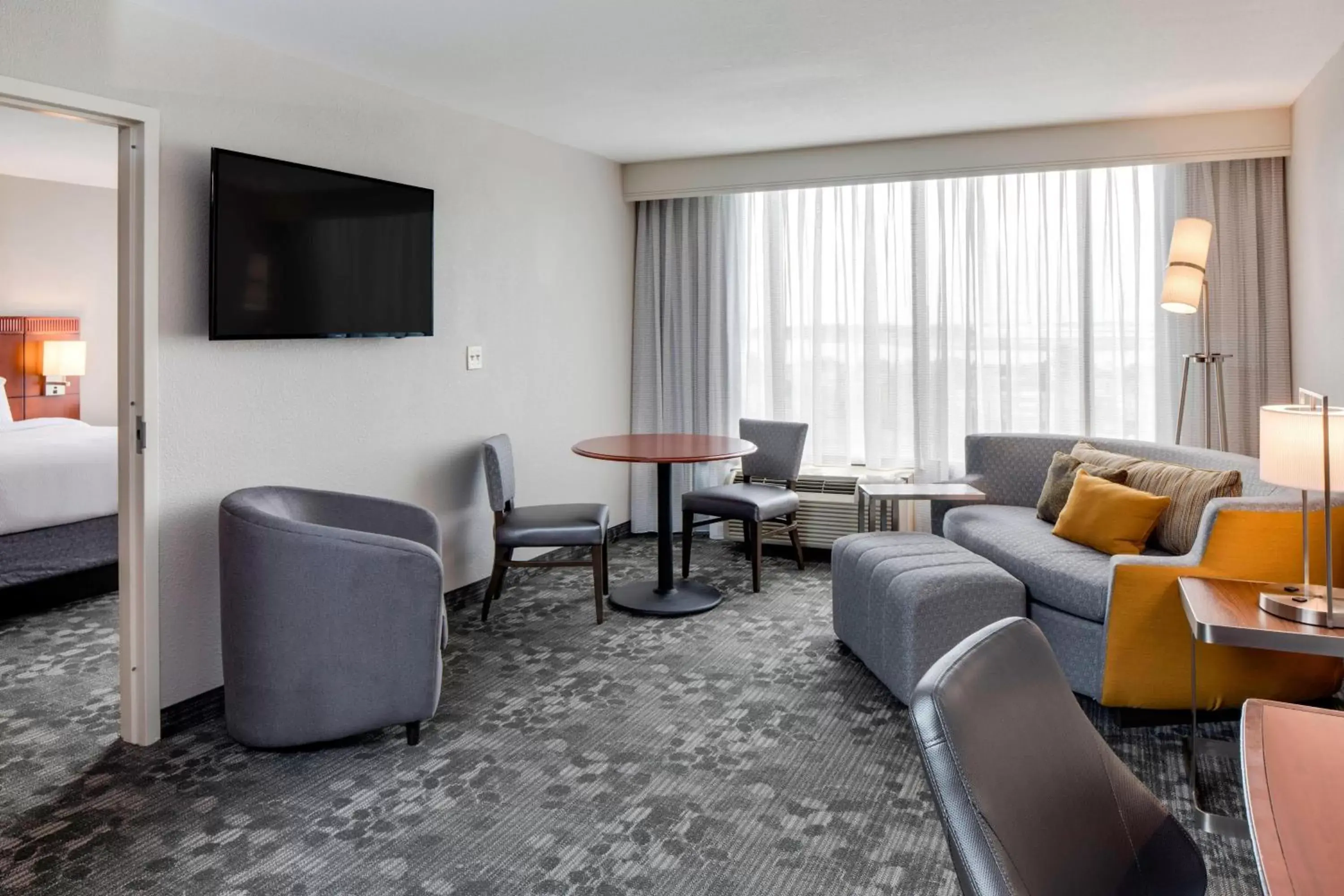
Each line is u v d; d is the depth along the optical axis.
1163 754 2.80
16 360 5.97
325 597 2.73
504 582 4.83
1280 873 1.00
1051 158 4.68
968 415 5.15
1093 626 3.09
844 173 5.11
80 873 2.16
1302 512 2.64
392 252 3.81
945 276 5.18
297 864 2.21
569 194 5.17
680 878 2.15
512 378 4.77
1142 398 4.88
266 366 3.36
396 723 2.83
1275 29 3.27
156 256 2.90
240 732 2.80
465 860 2.23
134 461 2.91
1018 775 1.13
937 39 3.35
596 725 3.04
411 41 3.30
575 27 3.18
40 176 5.91
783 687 3.38
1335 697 3.18
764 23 3.16
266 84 3.32
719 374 5.71
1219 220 4.60
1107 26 3.22
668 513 4.47
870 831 2.37
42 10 2.59
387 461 3.95
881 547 3.55
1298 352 4.34
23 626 4.05
